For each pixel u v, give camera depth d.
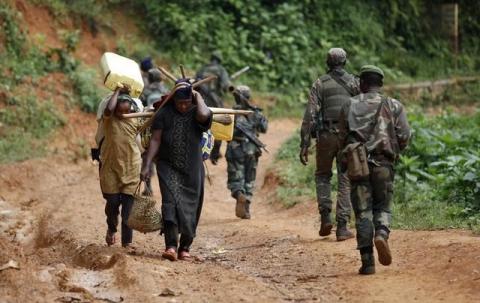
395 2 68.69
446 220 22.45
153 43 55.44
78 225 24.64
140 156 20.39
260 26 59.47
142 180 18.70
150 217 18.80
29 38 45.88
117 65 20.23
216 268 18.20
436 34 71.19
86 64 49.06
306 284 17.08
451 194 25.14
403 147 17.86
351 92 22.16
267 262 19.91
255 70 56.88
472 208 23.39
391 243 20.22
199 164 19.25
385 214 17.56
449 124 40.19
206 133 20.59
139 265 17.25
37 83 42.91
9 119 39.81
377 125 17.58
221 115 20.59
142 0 57.06
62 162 36.88
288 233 23.56
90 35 51.12
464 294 15.47
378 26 66.31
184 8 58.12
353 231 22.97
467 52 72.00
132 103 20.36
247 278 17.22
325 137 22.12
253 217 27.78
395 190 26.48
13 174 32.50
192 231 19.11
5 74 42.22
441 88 62.28
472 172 25.27
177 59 54.66
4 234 24.02
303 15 62.66
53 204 28.80
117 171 20.11
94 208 28.14
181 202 18.92
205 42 56.78
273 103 54.47
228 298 15.45
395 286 16.44
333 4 65.25
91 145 40.34
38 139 39.09
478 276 16.33
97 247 19.72
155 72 31.20
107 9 55.09
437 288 16.06
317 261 19.56
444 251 18.55
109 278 16.67
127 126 20.11
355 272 17.97
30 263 17.70
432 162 29.94
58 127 40.88
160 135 19.02
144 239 22.97
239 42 57.88
